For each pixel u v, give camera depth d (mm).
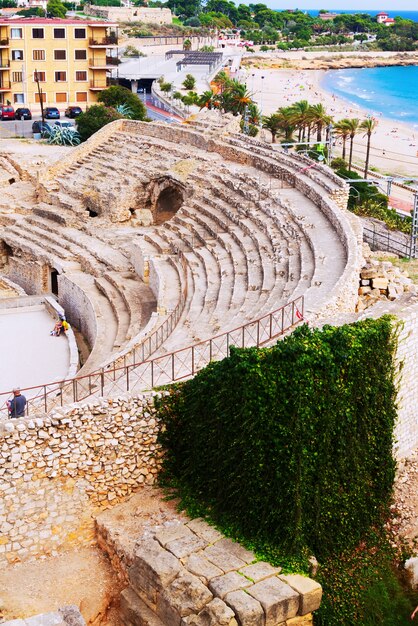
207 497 27328
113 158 78688
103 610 25281
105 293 56375
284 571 24469
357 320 31031
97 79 131375
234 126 79500
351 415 27422
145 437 28156
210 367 27859
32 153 88438
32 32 126188
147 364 35344
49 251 67438
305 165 61438
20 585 25688
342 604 25344
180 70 180000
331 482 26812
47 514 26781
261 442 25641
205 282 48688
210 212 60156
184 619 22875
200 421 27719
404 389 30422
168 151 75500
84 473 27281
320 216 51656
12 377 45844
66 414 26734
